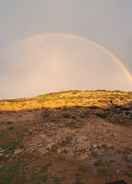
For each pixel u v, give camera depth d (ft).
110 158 162.40
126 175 148.87
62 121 220.43
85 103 325.21
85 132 193.98
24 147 184.65
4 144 193.06
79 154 167.94
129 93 412.16
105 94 393.09
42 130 205.57
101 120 229.04
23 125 224.74
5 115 271.69
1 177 156.97
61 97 393.09
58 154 170.71
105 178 146.92
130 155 165.17
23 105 354.13
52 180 148.56
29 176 154.51
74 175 150.41
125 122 242.58
